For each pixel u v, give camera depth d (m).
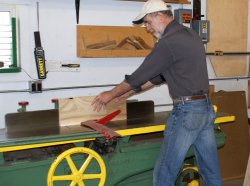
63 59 3.01
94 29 3.06
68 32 3.01
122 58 3.27
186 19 3.39
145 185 2.69
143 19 2.46
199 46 2.33
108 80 3.22
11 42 2.86
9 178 2.16
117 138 2.38
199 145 2.43
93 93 3.17
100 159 2.29
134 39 3.19
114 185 2.46
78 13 3.01
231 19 3.74
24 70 2.88
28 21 2.86
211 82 3.75
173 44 2.22
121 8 3.20
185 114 2.28
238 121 3.67
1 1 2.75
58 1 2.94
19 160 2.23
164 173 2.34
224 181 3.54
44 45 2.93
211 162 2.44
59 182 2.29
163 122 2.68
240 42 3.82
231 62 3.80
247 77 3.91
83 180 2.34
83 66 3.10
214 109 2.64
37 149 2.50
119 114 2.79
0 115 2.84
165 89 3.47
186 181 2.68
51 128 2.52
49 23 2.93
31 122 2.58
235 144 3.63
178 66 2.26
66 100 2.61
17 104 2.89
